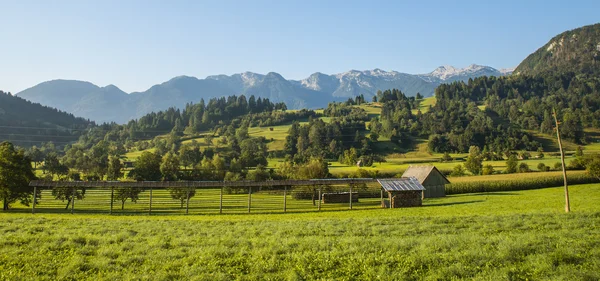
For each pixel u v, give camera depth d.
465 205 55.03
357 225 29.88
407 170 86.00
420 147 194.50
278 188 95.56
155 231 27.78
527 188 84.50
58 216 45.75
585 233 22.17
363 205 66.69
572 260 16.34
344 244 20.83
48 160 134.62
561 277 14.09
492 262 16.50
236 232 26.56
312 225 30.36
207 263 17.53
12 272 16.12
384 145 197.88
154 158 124.62
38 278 15.48
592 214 31.86
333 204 70.75
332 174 112.50
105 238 23.12
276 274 15.88
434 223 30.91
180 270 16.30
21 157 59.53
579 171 91.50
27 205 60.16
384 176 106.38
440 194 79.25
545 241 19.67
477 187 84.44
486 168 113.50
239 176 114.88
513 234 22.66
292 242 21.39
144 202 71.38
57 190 59.56
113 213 53.09
